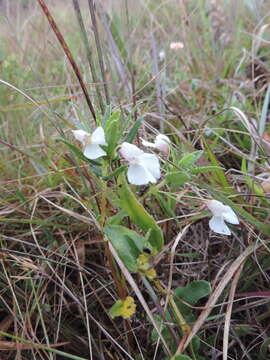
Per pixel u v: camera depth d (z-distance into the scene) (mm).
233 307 149
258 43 285
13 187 195
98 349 140
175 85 276
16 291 151
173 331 124
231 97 241
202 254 167
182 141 198
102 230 129
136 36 298
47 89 242
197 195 176
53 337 146
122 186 121
